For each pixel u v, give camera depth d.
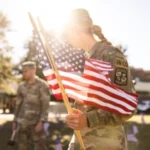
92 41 4.24
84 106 4.17
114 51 4.10
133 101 4.12
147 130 19.00
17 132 8.38
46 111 8.30
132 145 12.84
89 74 4.06
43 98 8.29
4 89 34.25
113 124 4.02
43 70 4.31
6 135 15.98
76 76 4.18
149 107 35.69
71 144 4.29
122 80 4.06
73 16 4.25
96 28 4.40
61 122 22.23
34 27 4.25
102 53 4.13
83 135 4.08
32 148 8.61
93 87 4.04
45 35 4.21
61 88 4.12
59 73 4.20
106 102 4.00
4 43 33.81
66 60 4.28
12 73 34.72
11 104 33.91
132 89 4.17
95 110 3.98
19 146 8.38
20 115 8.38
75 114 3.94
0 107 35.72
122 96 4.05
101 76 4.04
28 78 8.34
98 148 4.03
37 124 8.29
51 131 17.91
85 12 4.29
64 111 29.69
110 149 4.03
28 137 8.37
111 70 4.04
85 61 4.08
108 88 4.02
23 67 8.32
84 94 4.08
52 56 4.18
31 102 8.30
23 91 8.31
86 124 3.93
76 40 4.28
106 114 3.97
